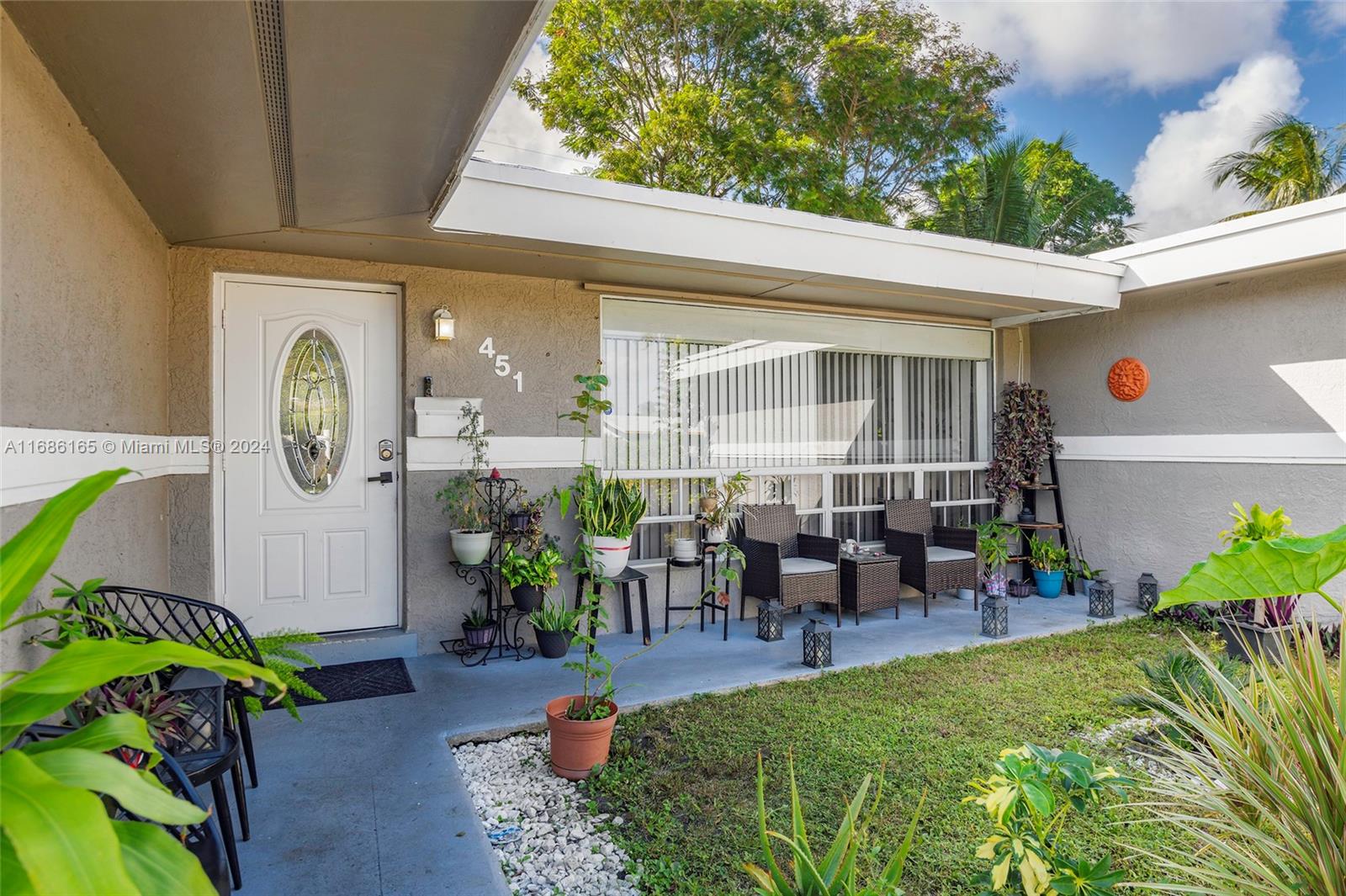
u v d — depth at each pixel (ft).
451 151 8.56
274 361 13.26
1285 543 4.68
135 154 8.46
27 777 2.50
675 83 40.19
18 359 6.07
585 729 9.16
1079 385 20.48
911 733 10.56
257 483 13.12
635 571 15.30
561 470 15.25
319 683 12.33
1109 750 9.87
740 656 14.23
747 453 17.83
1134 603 18.90
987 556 19.56
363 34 6.13
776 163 38.65
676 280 15.52
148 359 10.66
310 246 12.39
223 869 4.64
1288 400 16.31
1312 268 15.81
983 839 7.76
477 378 14.39
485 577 14.33
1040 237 40.78
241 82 6.88
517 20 5.92
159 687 6.18
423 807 8.38
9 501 5.84
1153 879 6.96
